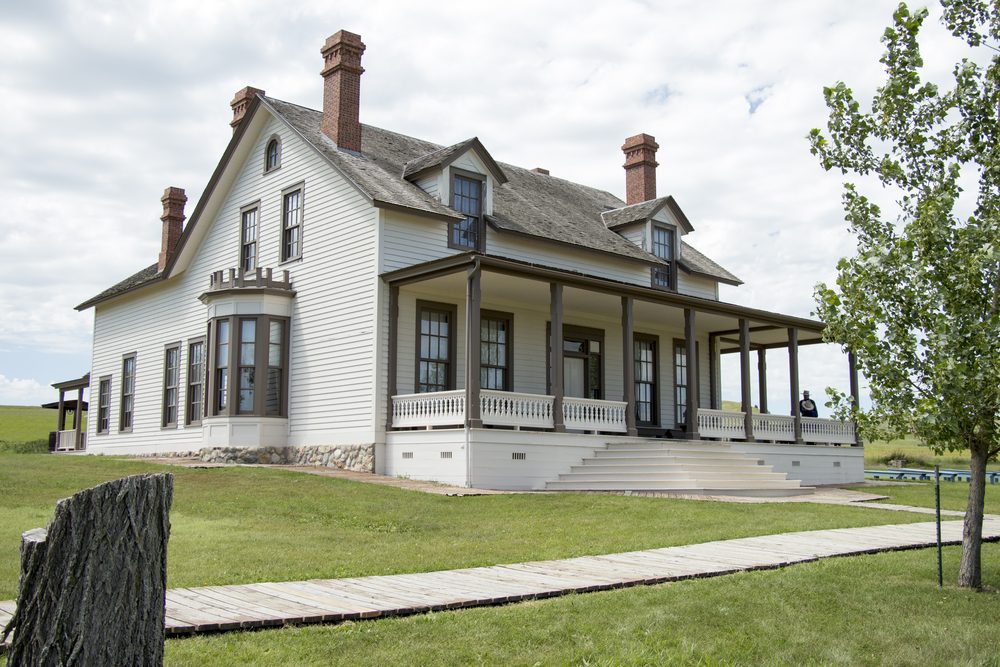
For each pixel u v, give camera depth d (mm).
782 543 11008
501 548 10648
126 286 29281
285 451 21266
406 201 19828
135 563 3930
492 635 6402
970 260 8289
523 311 22766
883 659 6523
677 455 18781
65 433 33438
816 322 25422
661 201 26375
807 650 6582
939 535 9008
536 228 22828
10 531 11250
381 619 6734
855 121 9430
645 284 26062
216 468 18578
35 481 16688
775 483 19016
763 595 7941
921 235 8742
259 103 22953
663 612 7207
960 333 8438
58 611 3758
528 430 19094
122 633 3855
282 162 22766
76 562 3801
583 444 19359
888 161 9250
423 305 20359
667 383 26719
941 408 8469
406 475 18406
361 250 19891
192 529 11953
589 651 6211
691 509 14133
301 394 21188
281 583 8078
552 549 10570
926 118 9156
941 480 28172
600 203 29391
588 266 24203
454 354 20922
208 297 21859
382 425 19109
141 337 28297
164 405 26328
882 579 8938
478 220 21844
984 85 9156
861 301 8992
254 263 23406
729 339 28219
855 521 13344
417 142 25453
